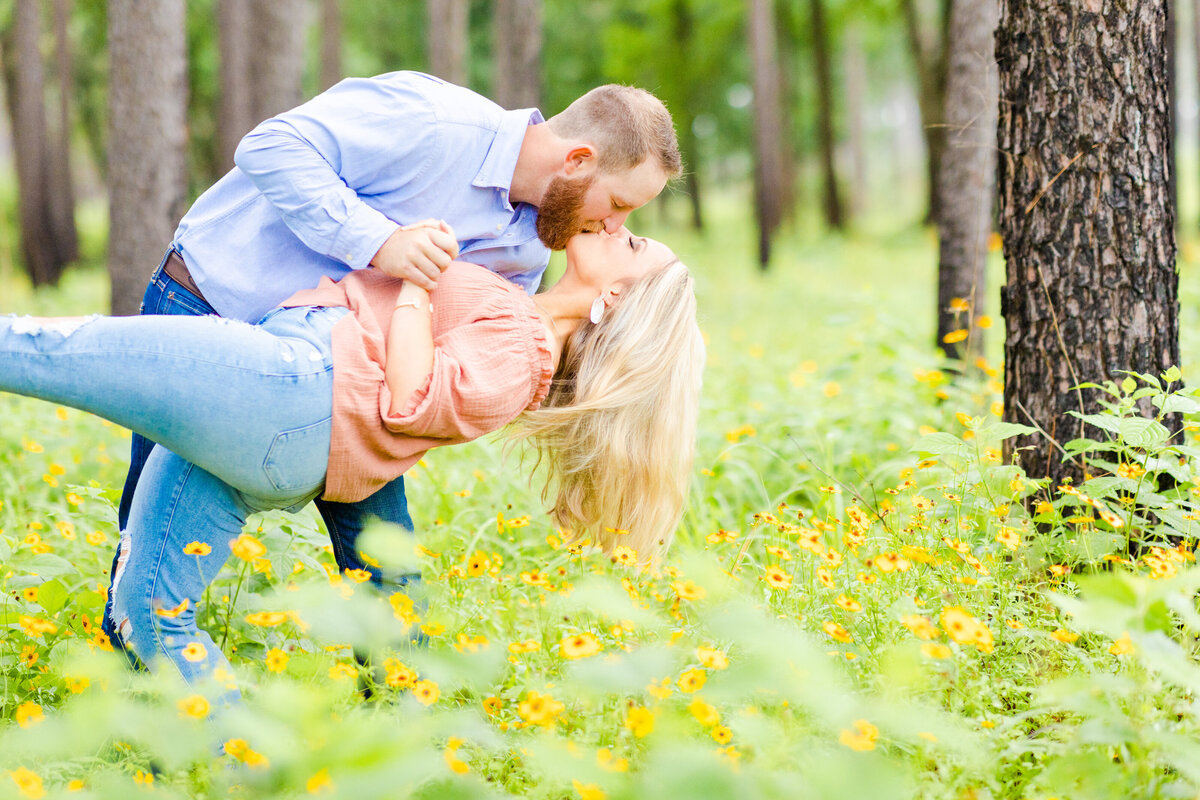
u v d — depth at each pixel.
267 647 2.98
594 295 2.79
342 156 2.41
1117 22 3.45
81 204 37.41
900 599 2.77
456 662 2.12
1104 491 3.18
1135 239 3.53
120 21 7.59
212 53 21.89
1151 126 3.51
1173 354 3.64
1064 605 1.92
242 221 2.56
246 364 2.18
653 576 3.00
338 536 2.88
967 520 3.38
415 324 2.37
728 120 34.00
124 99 7.58
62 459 5.09
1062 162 3.54
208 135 22.78
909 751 2.24
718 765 1.76
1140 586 1.89
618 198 2.65
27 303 14.59
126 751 2.26
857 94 36.09
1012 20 3.62
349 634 2.08
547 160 2.61
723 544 3.64
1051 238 3.60
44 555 2.98
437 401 2.30
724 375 7.56
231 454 2.22
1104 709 1.96
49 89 22.31
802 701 1.93
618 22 30.12
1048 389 3.66
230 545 2.33
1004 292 3.79
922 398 5.52
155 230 7.74
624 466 2.82
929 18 23.77
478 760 2.35
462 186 2.54
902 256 20.83
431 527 4.09
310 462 2.28
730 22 27.44
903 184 57.34
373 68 27.11
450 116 2.49
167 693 2.00
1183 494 3.32
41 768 2.15
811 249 23.16
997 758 2.16
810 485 4.78
